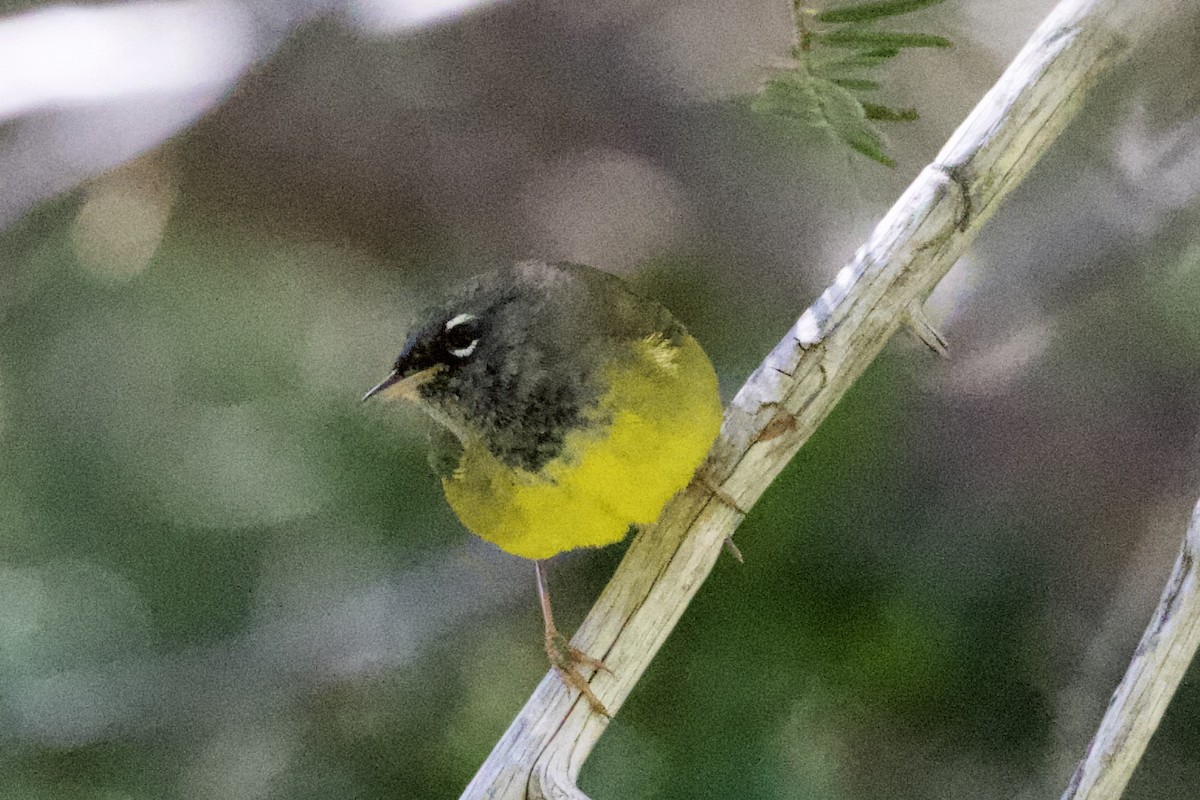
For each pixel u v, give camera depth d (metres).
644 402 3.76
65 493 3.80
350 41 3.80
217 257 3.81
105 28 3.80
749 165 3.81
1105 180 3.81
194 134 3.80
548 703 3.77
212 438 3.80
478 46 3.81
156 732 3.79
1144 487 3.79
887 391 3.78
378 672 3.79
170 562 3.80
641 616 3.77
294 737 3.79
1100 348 3.80
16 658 3.79
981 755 3.76
